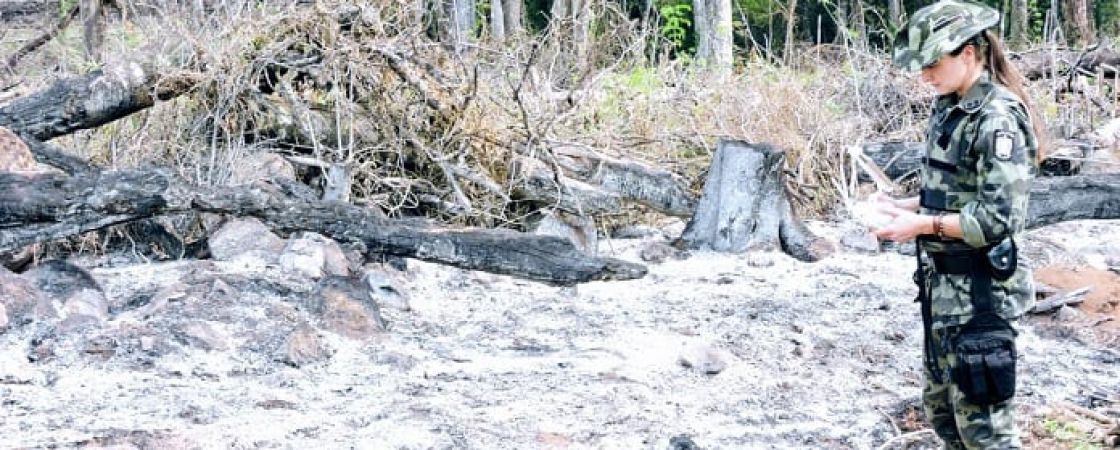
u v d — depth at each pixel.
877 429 4.23
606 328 5.34
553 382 4.60
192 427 4.00
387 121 7.00
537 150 7.04
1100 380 4.80
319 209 5.53
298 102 6.89
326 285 5.23
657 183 7.31
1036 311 5.54
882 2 21.41
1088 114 9.94
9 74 8.55
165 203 5.25
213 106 6.91
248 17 6.96
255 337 4.86
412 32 6.98
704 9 14.86
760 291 6.05
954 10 3.14
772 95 8.98
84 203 5.18
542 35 8.95
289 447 3.89
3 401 4.17
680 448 3.90
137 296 5.23
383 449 3.90
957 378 3.19
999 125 3.09
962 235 3.10
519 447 3.97
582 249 6.80
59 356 4.57
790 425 4.25
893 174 8.50
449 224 6.91
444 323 5.38
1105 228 7.56
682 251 6.95
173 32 6.85
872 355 5.03
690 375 4.74
